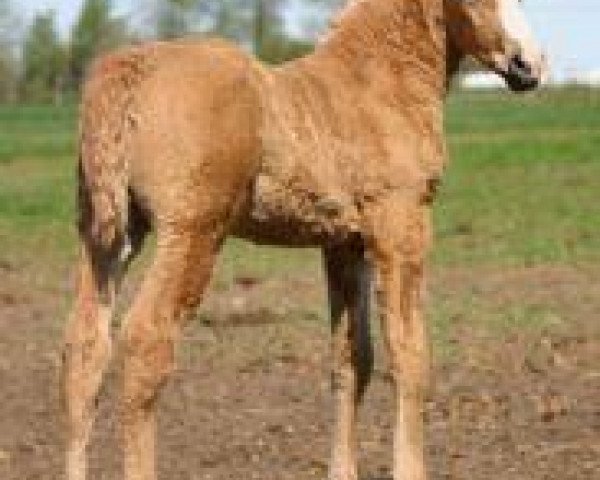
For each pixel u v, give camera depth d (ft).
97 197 26.63
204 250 26.43
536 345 47.26
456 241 75.51
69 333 27.30
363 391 30.83
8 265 70.69
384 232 28.89
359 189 28.68
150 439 25.71
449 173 112.57
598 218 82.94
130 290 54.95
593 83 248.93
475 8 30.04
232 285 62.54
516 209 88.48
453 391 40.27
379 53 29.63
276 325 51.83
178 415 37.99
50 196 104.63
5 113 257.14
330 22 30.53
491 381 41.81
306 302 57.36
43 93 331.77
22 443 35.04
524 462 33.06
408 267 29.04
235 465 33.12
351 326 30.48
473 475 32.07
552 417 37.22
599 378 42.22
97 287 27.35
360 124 28.73
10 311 56.90
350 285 30.32
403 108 29.43
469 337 48.73
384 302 29.04
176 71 26.37
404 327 28.96
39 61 337.52
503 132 162.71
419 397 28.99
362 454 34.24
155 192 26.13
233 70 26.76
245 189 26.96
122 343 25.81
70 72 339.77
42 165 137.08
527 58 29.94
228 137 26.37
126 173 26.45
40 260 73.05
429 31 30.07
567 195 95.71
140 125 26.21
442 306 55.16
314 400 39.83
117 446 34.47
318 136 28.09
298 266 68.69
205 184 26.21
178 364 44.06
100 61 27.04
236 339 49.11
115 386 38.96
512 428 36.19
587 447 34.22
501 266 66.59
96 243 27.30
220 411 38.47
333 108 28.50
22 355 47.19
